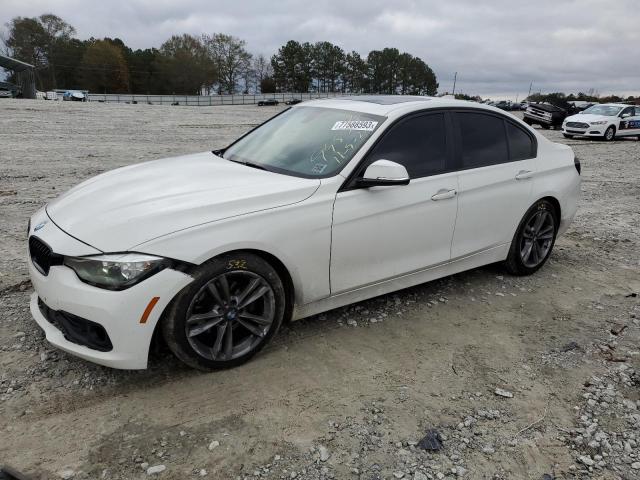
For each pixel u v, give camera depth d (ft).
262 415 9.53
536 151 16.25
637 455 9.03
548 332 13.23
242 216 10.23
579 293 15.78
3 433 8.77
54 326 10.28
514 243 16.06
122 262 9.10
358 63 382.42
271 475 8.21
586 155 53.21
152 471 8.14
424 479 8.27
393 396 10.30
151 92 334.44
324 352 11.69
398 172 11.26
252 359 11.20
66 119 65.87
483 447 9.05
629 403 10.42
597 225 24.02
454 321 13.55
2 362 10.65
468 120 14.57
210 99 257.96
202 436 8.93
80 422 9.11
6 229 19.30
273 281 10.75
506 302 14.87
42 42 309.22
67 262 9.45
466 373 11.23
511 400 10.37
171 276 9.37
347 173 11.78
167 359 11.03
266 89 363.56
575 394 10.66
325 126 13.44
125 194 10.82
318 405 9.90
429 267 13.76
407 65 389.19
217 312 10.25
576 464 8.79
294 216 10.84
